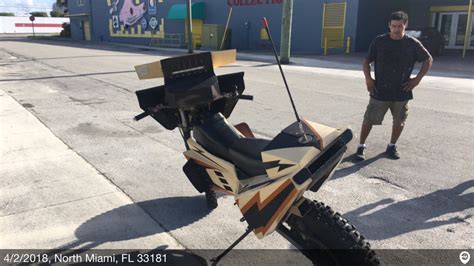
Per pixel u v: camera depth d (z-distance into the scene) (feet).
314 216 9.14
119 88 39.96
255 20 100.01
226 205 14.96
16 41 141.49
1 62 65.92
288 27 64.13
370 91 19.21
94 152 20.70
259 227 9.46
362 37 85.05
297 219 9.34
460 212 14.48
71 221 13.79
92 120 27.20
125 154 20.43
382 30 89.04
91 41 153.38
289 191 8.62
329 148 8.88
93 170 18.29
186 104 12.18
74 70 54.85
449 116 28.12
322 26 87.81
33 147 21.40
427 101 33.32
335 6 85.20
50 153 20.49
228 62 13.19
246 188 9.93
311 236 9.23
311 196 15.61
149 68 12.25
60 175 17.69
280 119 27.35
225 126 12.28
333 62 67.41
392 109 19.31
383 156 20.07
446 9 96.37
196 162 12.62
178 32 120.16
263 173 10.02
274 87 40.16
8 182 16.88
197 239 12.76
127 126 25.67
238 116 28.14
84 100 34.01
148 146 21.68
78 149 21.13
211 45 103.35
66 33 185.47
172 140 22.71
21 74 50.49
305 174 8.43
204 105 12.81
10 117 27.76
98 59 72.43
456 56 79.15
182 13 112.98
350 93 37.06
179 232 13.16
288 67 59.06
